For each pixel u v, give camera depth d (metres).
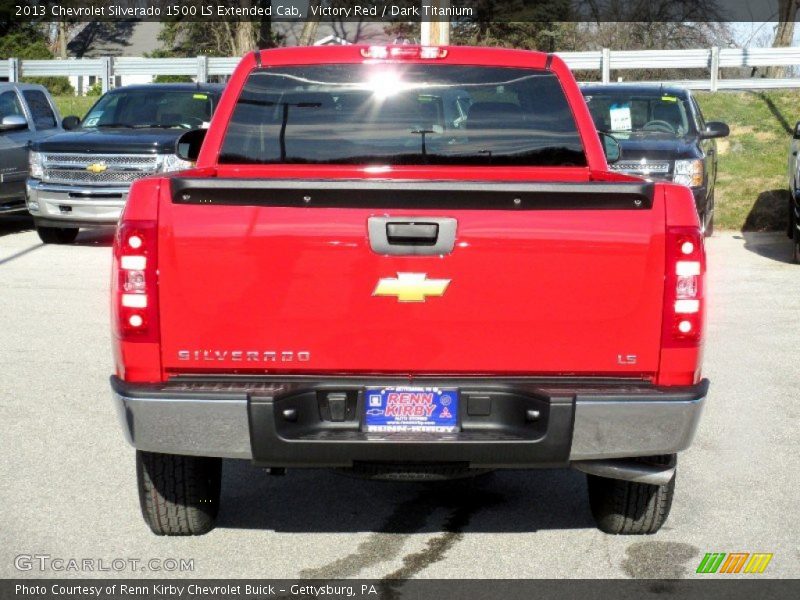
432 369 4.07
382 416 4.08
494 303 4.03
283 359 4.06
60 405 7.03
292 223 4.00
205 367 4.07
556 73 5.32
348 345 4.05
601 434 4.02
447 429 4.08
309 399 4.07
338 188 3.96
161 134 14.41
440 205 4.00
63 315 9.96
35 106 16.83
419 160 5.28
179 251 4.01
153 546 4.74
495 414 4.09
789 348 8.84
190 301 4.03
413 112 5.27
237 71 5.31
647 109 14.61
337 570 4.49
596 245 4.02
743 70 47.12
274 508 5.28
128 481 5.61
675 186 4.07
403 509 5.28
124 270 4.03
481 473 4.23
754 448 6.26
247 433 3.99
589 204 4.02
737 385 7.69
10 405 7.02
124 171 14.05
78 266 12.91
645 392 4.03
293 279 4.02
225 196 4.00
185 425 3.99
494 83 5.30
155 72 25.67
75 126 15.07
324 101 5.29
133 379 4.08
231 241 4.00
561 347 4.06
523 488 5.63
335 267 4.02
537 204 4.00
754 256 14.05
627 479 4.25
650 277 4.04
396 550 4.73
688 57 23.14
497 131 5.29
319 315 4.03
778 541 4.85
